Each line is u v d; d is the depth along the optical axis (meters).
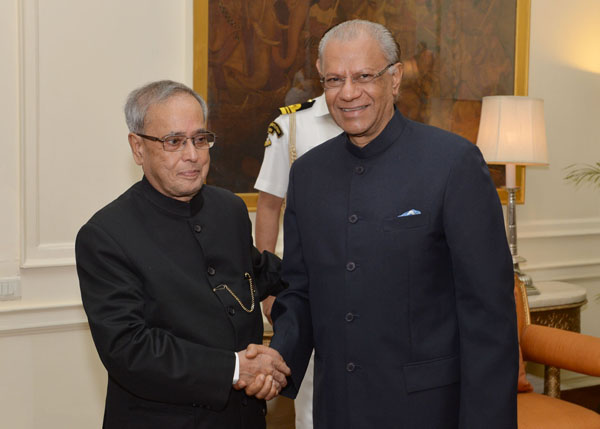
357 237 1.66
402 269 1.60
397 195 1.63
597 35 4.47
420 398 1.62
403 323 1.62
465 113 4.02
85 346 3.21
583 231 4.55
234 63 3.38
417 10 3.80
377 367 1.64
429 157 1.63
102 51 3.14
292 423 3.70
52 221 3.09
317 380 1.80
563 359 2.95
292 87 3.54
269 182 2.72
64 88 3.07
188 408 1.65
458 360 1.65
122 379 1.58
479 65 4.04
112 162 3.20
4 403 3.07
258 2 3.40
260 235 2.80
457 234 1.57
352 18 3.63
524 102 3.61
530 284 3.77
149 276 1.64
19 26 2.96
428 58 3.87
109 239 1.64
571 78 4.41
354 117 1.61
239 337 1.74
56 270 3.11
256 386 1.67
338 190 1.73
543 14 4.27
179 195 1.70
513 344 1.60
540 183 4.39
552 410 2.78
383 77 1.60
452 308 1.65
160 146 1.64
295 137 2.66
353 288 1.66
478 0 3.98
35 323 3.07
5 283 3.02
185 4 3.29
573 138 4.47
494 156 3.61
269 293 2.06
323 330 1.74
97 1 3.11
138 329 1.58
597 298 4.50
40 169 3.05
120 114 3.19
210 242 1.77
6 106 2.99
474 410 1.57
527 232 4.36
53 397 3.16
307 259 1.79
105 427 1.74
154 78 3.25
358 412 1.68
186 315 1.66
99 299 1.61
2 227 3.02
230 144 3.41
